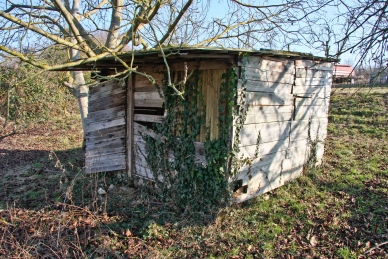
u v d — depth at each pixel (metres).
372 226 4.60
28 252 4.01
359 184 6.30
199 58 4.92
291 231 4.60
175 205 5.48
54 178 7.30
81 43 5.80
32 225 4.74
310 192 5.99
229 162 4.88
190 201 5.30
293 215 5.07
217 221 4.76
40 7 5.25
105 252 4.10
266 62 5.26
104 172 7.00
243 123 4.94
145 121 6.09
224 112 4.82
